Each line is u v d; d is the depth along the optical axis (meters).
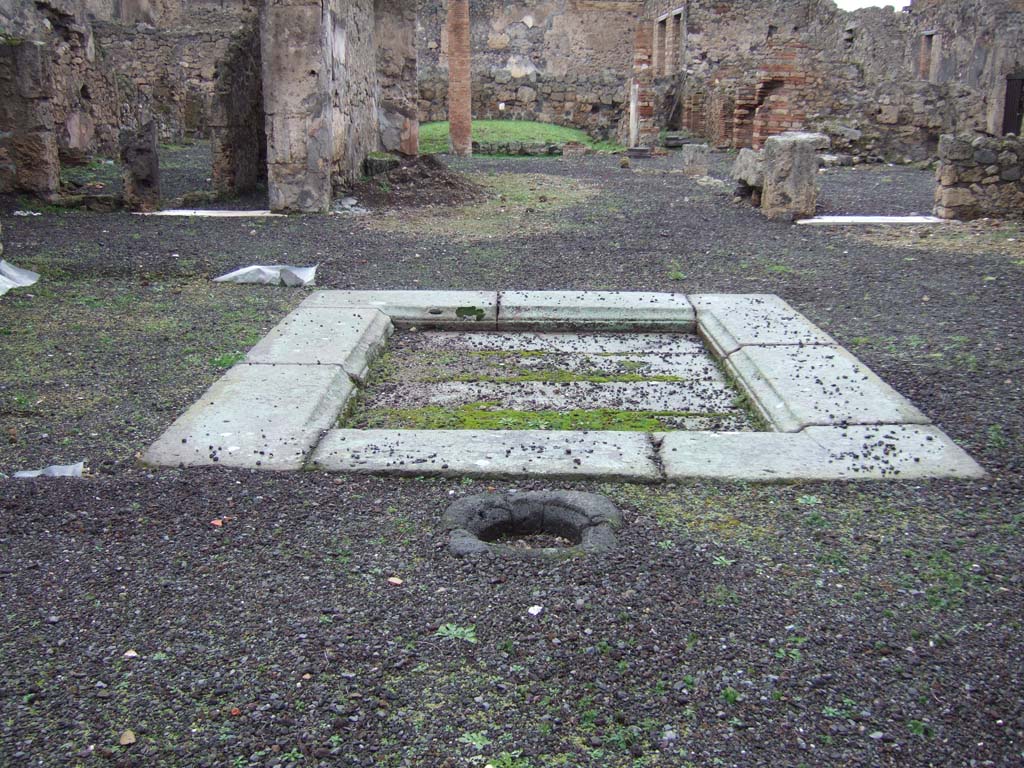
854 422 4.56
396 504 3.73
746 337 6.05
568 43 35.12
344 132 13.20
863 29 30.62
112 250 9.43
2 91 12.16
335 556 3.29
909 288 7.86
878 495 3.82
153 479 3.91
